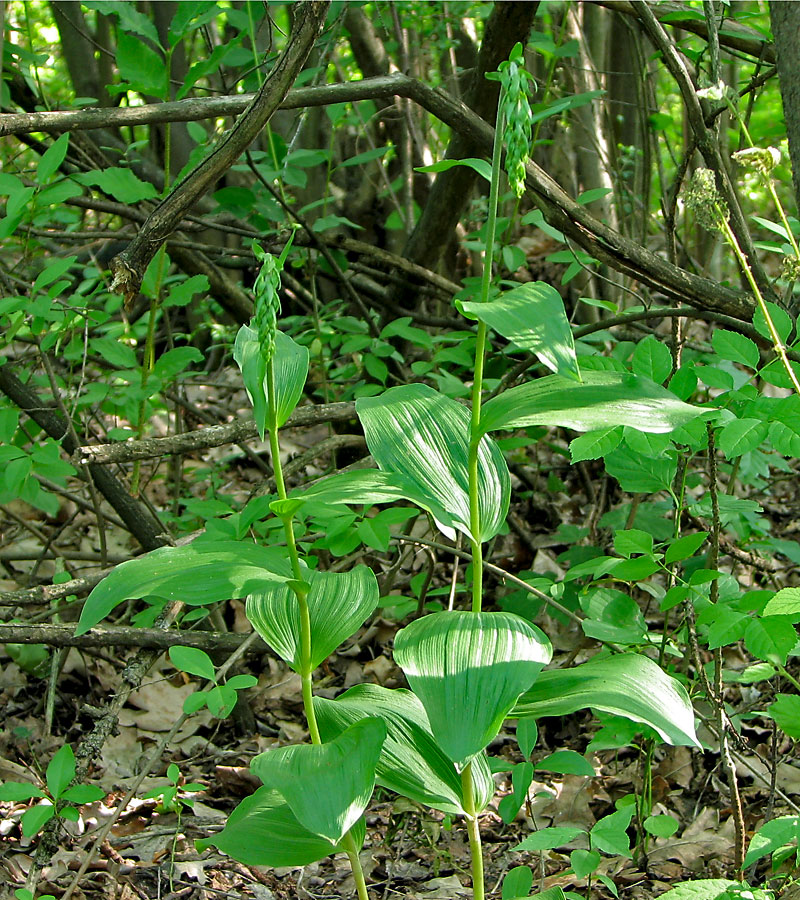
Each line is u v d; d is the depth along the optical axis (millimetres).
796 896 1801
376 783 1687
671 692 1606
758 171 2008
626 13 2957
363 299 3932
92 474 3051
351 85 2865
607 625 2186
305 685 1644
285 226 3439
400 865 2402
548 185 2680
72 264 2770
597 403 1538
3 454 2607
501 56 3223
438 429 1742
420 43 3838
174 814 2633
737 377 2986
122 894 2244
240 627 3537
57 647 2713
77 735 3004
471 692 1442
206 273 3973
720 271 4684
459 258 4625
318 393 3994
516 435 3713
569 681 1638
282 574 1539
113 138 4332
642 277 2748
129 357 3178
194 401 5168
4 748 2873
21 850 2426
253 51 3273
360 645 3355
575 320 4422
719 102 2637
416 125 4207
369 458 3090
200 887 2285
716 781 2514
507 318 1379
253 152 3633
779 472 3938
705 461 3148
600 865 2355
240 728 3105
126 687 2439
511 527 3627
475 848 1701
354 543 2533
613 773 2789
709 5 2514
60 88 5445
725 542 2834
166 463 4738
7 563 3605
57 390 2779
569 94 4332
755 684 2865
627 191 4164
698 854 2334
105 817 2617
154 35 2943
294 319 3949
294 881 2369
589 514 3688
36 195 2719
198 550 1548
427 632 1555
